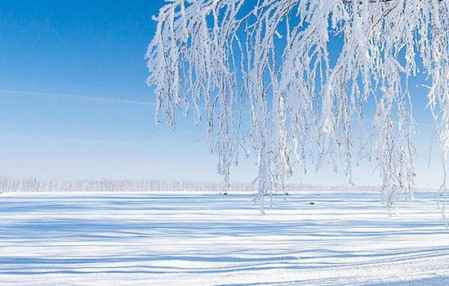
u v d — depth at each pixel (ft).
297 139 9.54
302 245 55.31
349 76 9.10
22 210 125.70
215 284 30.01
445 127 10.17
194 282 31.78
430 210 109.40
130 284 32.76
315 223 87.56
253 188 9.80
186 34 9.82
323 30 8.56
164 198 222.48
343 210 125.80
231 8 10.00
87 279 35.17
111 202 175.83
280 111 9.57
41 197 247.91
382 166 10.41
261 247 53.83
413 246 50.75
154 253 49.52
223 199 205.05
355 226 81.20
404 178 10.47
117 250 52.21
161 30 9.67
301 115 9.49
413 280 23.02
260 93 9.93
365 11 8.66
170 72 9.71
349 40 8.96
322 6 8.57
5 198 229.25
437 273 24.64
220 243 58.18
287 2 9.96
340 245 54.54
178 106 9.91
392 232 69.92
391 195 10.46
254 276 32.14
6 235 67.72
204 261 43.60
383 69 10.28
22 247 55.01
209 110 10.10
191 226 81.56
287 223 87.35
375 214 109.91
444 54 9.99
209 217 102.12
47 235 67.97
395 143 10.37
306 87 9.61
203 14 9.78
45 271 39.01
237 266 39.68
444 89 10.08
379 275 25.81
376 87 10.27
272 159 9.59
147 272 37.83
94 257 46.91
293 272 32.37
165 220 94.73
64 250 52.42
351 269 30.42
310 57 9.46
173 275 35.99
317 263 39.24
